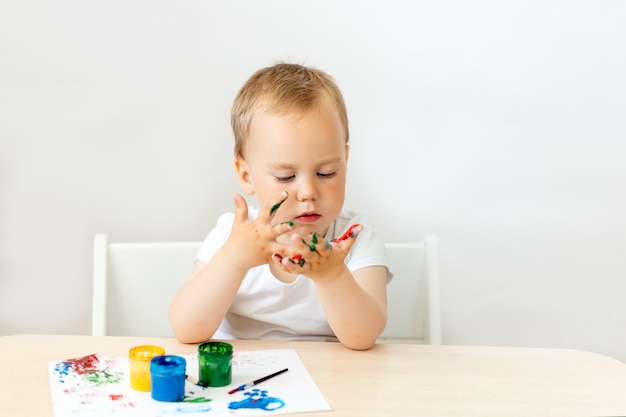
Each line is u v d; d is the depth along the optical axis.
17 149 1.83
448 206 1.88
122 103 1.83
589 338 1.90
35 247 1.87
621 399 0.97
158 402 0.92
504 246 1.89
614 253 1.89
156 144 1.85
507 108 1.85
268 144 1.21
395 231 1.89
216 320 1.20
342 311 1.14
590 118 1.85
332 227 1.42
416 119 1.85
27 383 0.98
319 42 1.82
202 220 1.88
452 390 0.99
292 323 1.37
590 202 1.88
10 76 1.81
